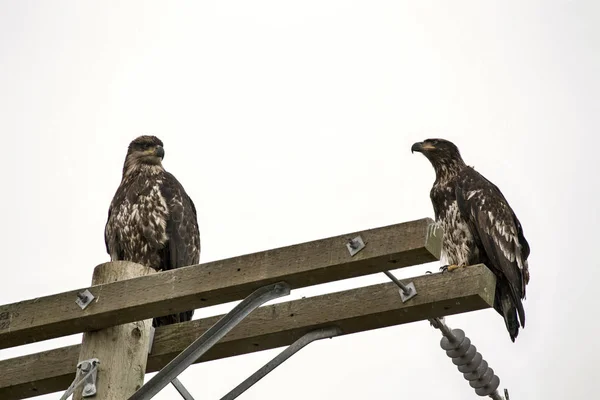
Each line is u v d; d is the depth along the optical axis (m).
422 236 10.09
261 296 10.59
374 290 11.35
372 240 10.33
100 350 11.28
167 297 11.05
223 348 11.82
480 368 11.94
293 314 11.56
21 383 12.30
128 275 11.71
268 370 10.91
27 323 11.57
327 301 11.48
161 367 12.09
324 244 10.55
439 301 11.00
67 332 11.56
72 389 10.88
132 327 11.51
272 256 10.74
